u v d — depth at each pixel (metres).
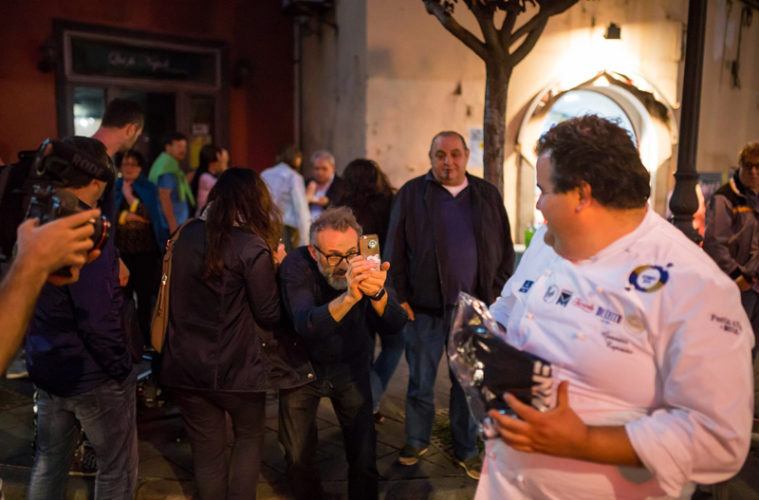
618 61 6.76
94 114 7.17
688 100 3.45
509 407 1.28
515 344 1.46
